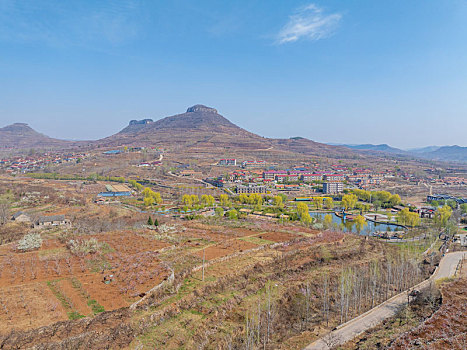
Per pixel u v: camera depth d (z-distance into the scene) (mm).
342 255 118500
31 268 87438
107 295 73500
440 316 76438
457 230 173875
